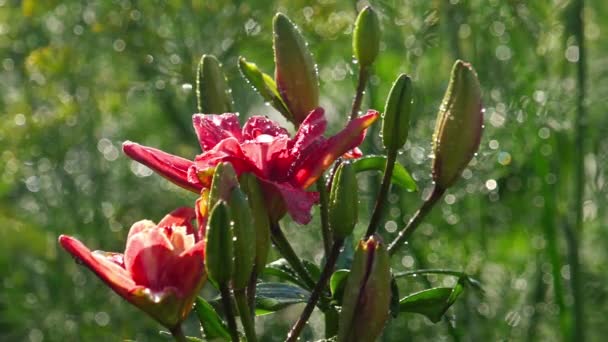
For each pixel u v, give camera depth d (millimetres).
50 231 2107
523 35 1868
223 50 1987
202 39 1992
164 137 2244
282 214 1252
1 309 2154
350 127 1228
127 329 2061
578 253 1662
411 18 1876
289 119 1356
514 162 1843
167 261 1188
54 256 2104
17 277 2121
